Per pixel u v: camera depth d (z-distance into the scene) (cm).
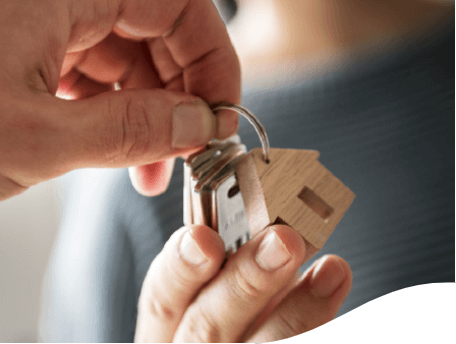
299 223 58
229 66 77
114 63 82
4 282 207
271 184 58
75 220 129
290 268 56
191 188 62
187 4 72
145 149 61
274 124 121
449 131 112
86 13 60
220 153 65
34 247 211
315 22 135
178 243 62
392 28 132
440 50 121
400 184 109
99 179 122
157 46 80
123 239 114
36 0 53
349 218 110
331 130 117
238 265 59
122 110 57
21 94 52
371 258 107
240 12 147
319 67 130
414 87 118
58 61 56
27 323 208
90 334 113
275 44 140
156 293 71
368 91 121
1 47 51
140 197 113
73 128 54
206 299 64
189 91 80
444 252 104
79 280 116
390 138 114
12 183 57
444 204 106
